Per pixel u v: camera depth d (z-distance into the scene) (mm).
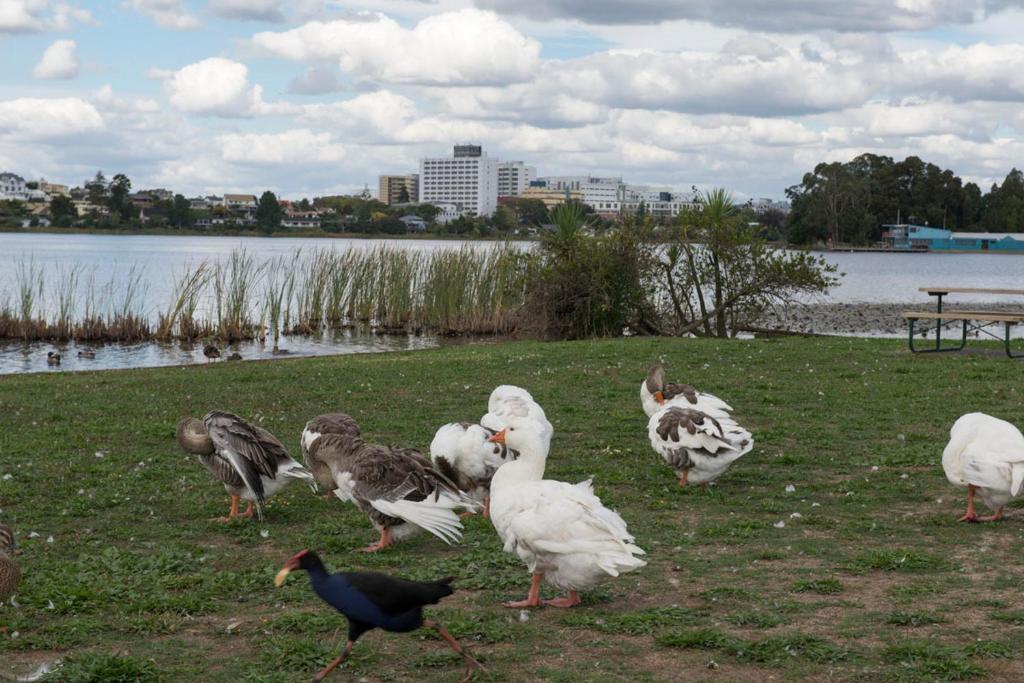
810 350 24250
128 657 6547
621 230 32344
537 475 8305
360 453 9352
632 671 6359
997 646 6562
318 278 40094
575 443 13992
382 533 9367
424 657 6625
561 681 6211
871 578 8258
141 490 11562
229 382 20266
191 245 134875
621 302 31953
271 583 8250
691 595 7895
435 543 9562
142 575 8391
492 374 20719
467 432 10602
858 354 23359
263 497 10094
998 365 20938
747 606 7586
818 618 7281
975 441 9891
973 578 8203
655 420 11602
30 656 6746
